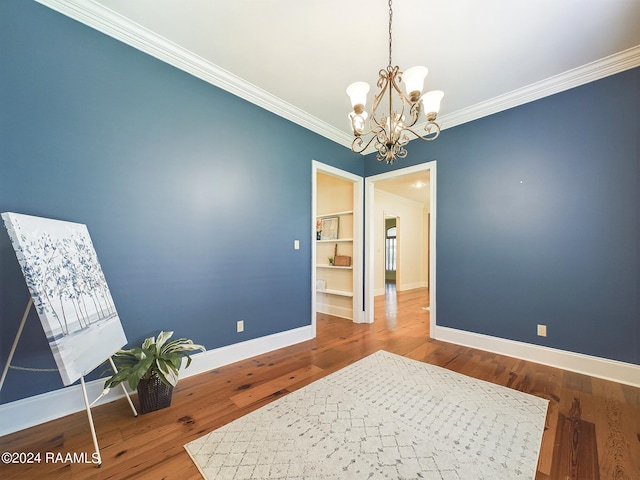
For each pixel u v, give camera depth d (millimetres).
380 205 6871
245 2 1752
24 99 1628
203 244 2404
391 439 1507
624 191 2215
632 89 2189
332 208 4824
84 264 1616
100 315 1630
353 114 1711
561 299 2480
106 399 1886
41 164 1675
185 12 1840
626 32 1945
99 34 1898
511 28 1925
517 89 2658
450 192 3223
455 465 1323
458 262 3137
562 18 1831
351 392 2018
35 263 1291
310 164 3391
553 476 1258
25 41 1635
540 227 2604
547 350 2539
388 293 6887
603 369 2266
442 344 3102
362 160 4156
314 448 1436
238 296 2648
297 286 3211
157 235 2143
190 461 1352
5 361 1552
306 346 3045
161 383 1792
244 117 2730
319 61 2318
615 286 2238
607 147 2287
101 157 1895
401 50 2156
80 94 1818
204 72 2391
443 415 1730
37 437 1519
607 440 1500
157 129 2158
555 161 2535
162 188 2174
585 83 2393
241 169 2693
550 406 1836
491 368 2443
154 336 2109
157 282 2137
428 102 1640
